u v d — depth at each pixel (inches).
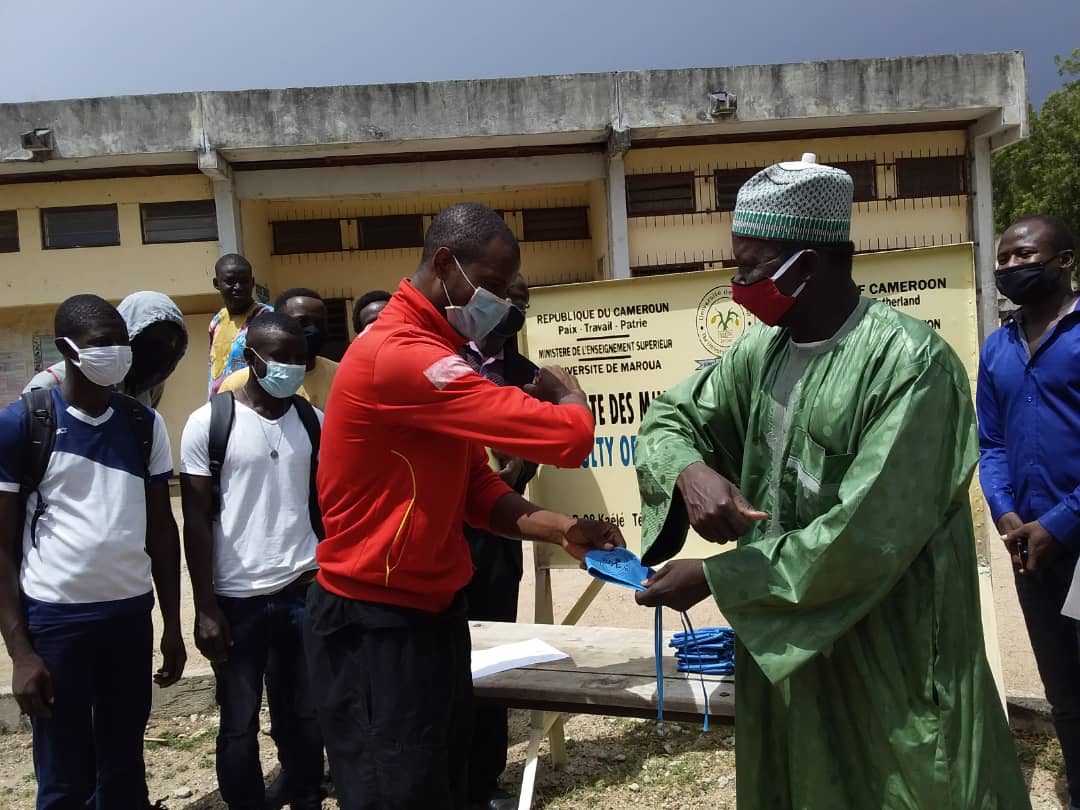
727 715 112.0
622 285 159.9
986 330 649.0
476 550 148.7
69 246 626.8
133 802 119.6
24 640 108.4
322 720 92.8
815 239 76.7
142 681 118.7
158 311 136.3
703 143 643.5
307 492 134.3
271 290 704.4
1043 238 119.0
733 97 597.0
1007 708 155.1
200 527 127.4
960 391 76.0
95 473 113.6
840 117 610.5
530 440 82.0
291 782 133.7
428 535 88.3
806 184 75.9
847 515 70.2
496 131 598.2
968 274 143.9
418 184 639.1
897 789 75.7
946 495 74.0
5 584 108.3
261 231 679.7
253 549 128.8
